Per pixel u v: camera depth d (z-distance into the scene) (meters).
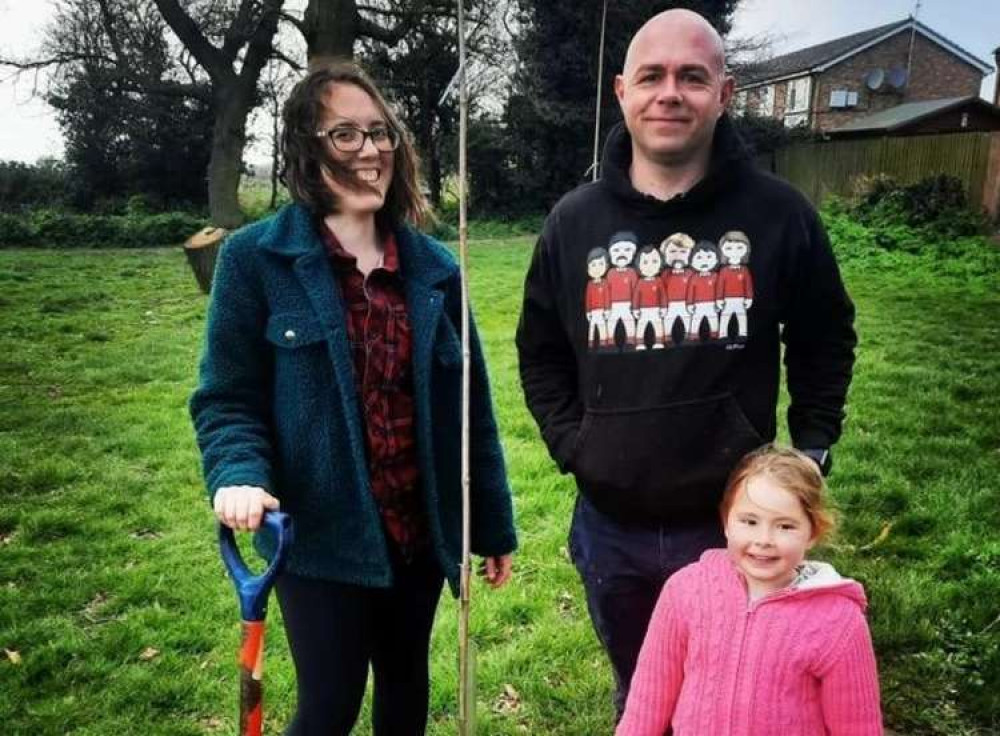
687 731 1.57
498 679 2.77
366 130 1.64
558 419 1.91
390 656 1.92
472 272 13.26
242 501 1.48
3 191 24.80
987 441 4.92
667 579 1.78
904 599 3.12
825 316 1.79
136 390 6.39
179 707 2.69
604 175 1.77
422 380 1.70
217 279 1.66
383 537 1.70
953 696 2.61
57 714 2.60
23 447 5.06
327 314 1.62
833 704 1.51
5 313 9.81
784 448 1.61
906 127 23.62
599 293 1.76
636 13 18.89
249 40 18.58
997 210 15.19
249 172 26.98
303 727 1.74
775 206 1.69
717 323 1.68
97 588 3.40
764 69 21.62
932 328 8.09
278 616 3.12
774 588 1.57
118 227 20.47
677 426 1.69
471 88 22.95
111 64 20.48
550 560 3.55
